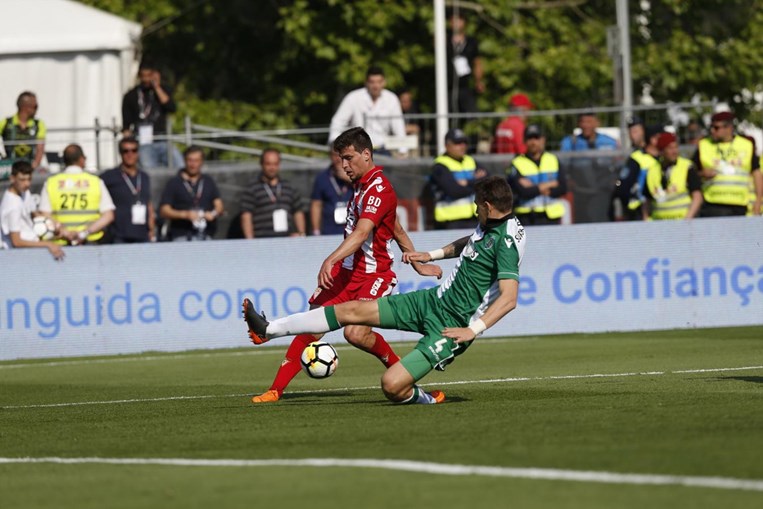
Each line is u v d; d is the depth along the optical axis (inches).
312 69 3799.2
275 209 2071.9
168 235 2150.6
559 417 929.5
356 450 801.6
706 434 813.9
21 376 1590.8
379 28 3503.9
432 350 1043.3
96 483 728.3
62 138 2596.0
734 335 1770.4
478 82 2864.2
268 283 1871.3
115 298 1861.5
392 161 2210.9
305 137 2849.4
